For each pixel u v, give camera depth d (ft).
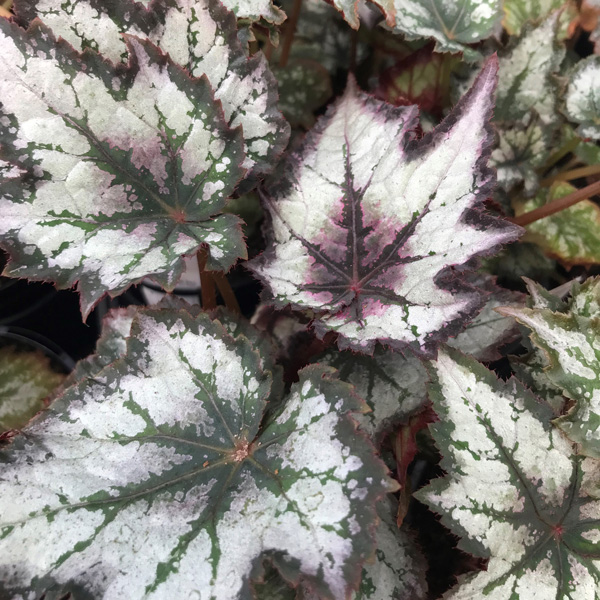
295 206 0.85
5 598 0.64
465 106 0.79
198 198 0.81
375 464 0.66
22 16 0.76
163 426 0.75
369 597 0.80
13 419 1.04
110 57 0.79
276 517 0.68
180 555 0.68
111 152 0.78
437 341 0.75
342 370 0.91
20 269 0.74
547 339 0.76
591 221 1.25
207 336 0.78
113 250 0.77
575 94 1.17
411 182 0.81
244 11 0.89
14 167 0.75
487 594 0.73
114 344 0.95
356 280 0.83
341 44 1.43
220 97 0.82
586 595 0.74
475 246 0.76
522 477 0.77
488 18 1.12
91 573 0.66
